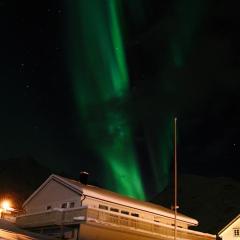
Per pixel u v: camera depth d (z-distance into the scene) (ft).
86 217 84.12
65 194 103.24
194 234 113.91
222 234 128.26
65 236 86.69
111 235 87.97
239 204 187.42
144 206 108.78
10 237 64.28
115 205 101.71
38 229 96.22
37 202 114.32
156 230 99.96
